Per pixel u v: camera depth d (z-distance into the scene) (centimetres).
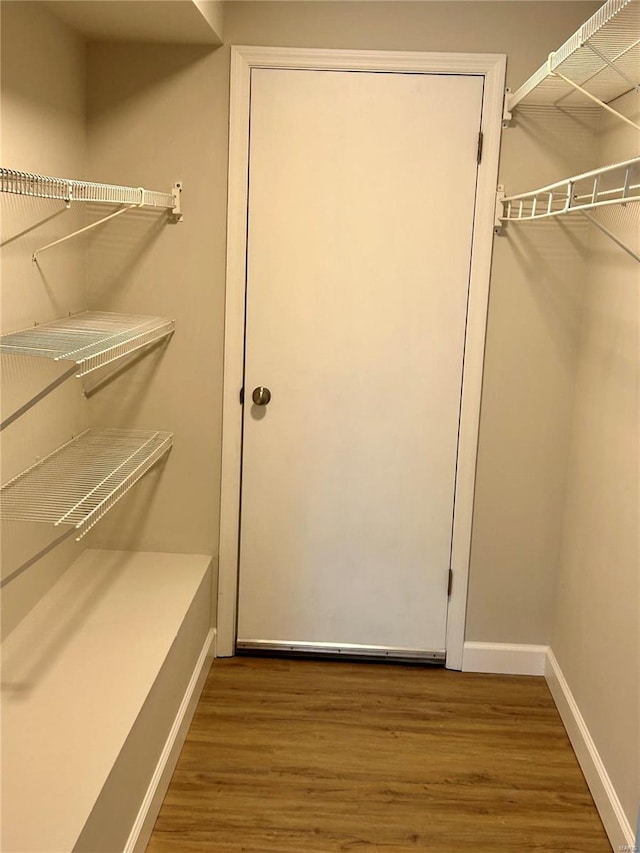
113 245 290
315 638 317
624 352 240
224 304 293
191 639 273
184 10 235
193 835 225
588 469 272
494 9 274
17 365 231
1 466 225
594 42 187
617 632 233
